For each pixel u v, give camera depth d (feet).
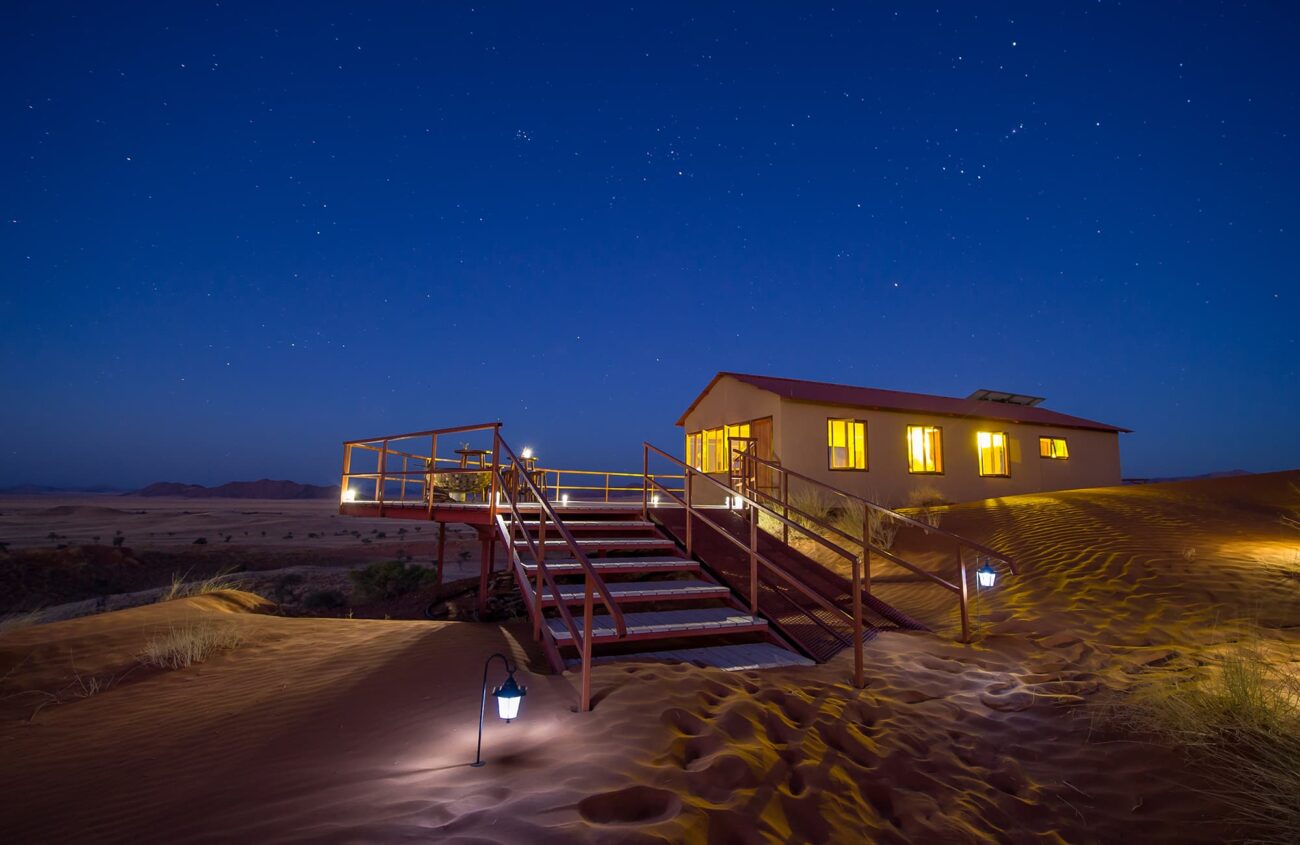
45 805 9.93
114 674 17.04
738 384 60.03
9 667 17.42
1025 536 34.14
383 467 38.45
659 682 14.65
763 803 9.72
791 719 13.60
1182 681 15.20
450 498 41.68
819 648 19.27
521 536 27.96
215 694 15.25
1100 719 13.91
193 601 26.05
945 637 20.95
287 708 13.88
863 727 13.60
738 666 17.62
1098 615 22.12
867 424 56.39
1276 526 34.19
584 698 13.11
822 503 48.19
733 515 34.58
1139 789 11.28
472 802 9.14
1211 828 10.07
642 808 9.21
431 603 41.73
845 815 9.96
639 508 32.96
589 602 13.35
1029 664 18.11
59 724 13.61
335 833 8.38
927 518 41.37
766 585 24.06
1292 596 22.18
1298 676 14.60
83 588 82.99
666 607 28.07
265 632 21.26
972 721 14.24
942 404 65.82
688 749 11.42
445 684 14.85
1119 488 53.78
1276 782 10.57
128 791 10.28
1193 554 28.09
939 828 9.96
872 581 29.55
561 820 8.54
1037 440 67.00
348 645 19.22
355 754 11.33
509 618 36.06
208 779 10.58
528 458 43.19
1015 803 10.89
